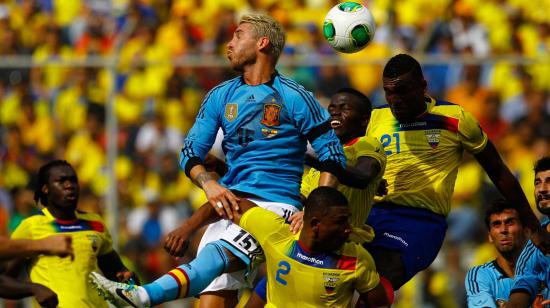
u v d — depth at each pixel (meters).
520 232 27.17
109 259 30.48
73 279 29.19
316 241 22.17
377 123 26.64
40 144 45.06
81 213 30.67
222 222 23.88
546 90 44.50
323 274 22.30
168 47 50.44
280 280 22.59
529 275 24.23
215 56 48.16
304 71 43.78
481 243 42.31
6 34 52.22
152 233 43.66
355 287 22.61
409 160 25.94
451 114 25.98
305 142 23.25
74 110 44.84
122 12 52.62
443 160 25.97
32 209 44.78
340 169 22.61
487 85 44.41
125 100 44.41
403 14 50.78
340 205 21.92
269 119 22.72
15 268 28.75
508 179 26.16
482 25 50.62
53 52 51.69
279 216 22.58
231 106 22.98
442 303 41.62
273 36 23.08
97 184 44.12
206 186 22.70
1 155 45.28
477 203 42.66
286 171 23.05
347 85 43.62
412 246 25.59
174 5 52.28
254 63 23.06
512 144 44.06
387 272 25.31
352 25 25.77
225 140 23.36
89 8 52.94
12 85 45.47
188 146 23.39
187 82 44.72
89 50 50.84
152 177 44.25
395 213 25.94
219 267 22.84
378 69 43.50
